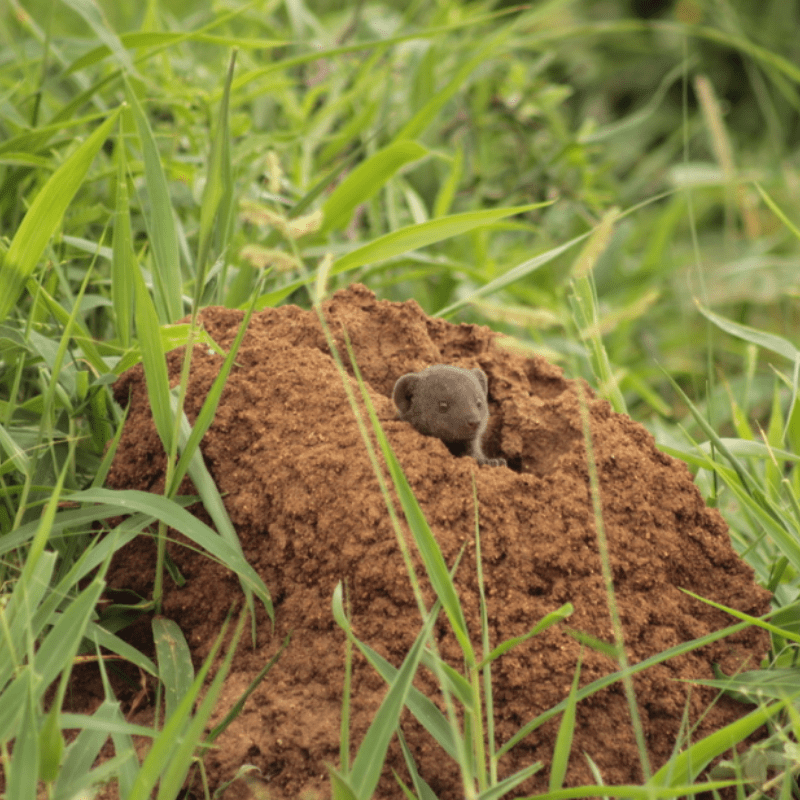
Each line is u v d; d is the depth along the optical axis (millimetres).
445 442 6848
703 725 5738
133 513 6387
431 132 14453
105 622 6281
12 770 4172
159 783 5234
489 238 14906
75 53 12289
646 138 23500
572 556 6070
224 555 5930
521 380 7570
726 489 9406
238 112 13688
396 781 5395
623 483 6453
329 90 14336
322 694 5699
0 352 7492
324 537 6121
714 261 17406
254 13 15406
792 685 5547
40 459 7016
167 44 9711
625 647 5848
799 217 15133
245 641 6070
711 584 6359
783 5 24531
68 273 9453
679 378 14539
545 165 14688
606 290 15078
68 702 6234
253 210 5301
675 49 24969
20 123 10617
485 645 5098
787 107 23250
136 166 9938
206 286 8805
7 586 6395
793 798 5770
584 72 25000
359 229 13102
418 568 5891
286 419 6723
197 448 6332
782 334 14820
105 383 7012
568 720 4715
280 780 5461
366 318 7727
